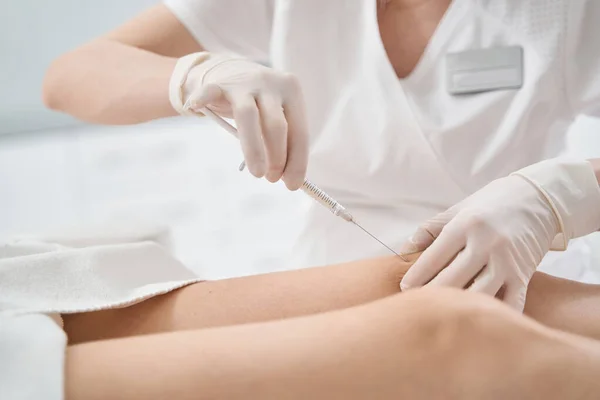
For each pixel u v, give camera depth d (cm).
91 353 44
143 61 105
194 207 195
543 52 100
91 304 62
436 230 75
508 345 39
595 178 80
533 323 41
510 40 102
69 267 65
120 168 202
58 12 198
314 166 105
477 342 39
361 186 105
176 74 90
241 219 192
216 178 198
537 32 101
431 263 68
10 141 207
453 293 43
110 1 198
